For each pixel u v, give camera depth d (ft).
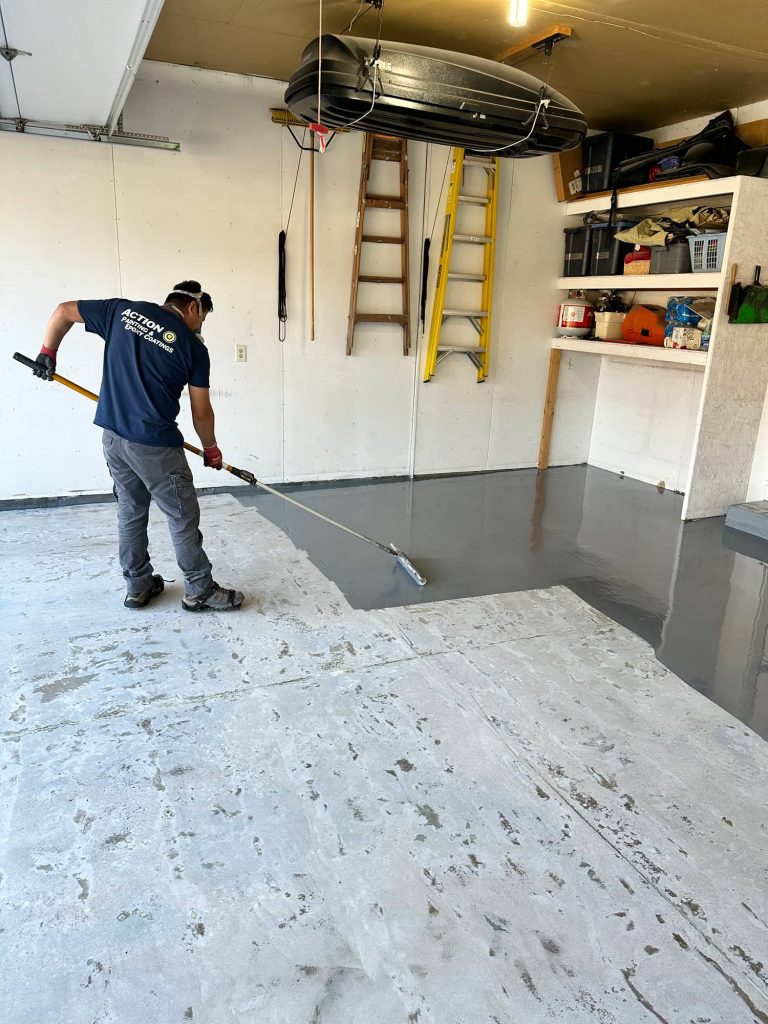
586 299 17.76
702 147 13.82
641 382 17.63
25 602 9.51
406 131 10.65
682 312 14.80
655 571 11.68
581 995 4.44
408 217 15.43
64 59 8.59
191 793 6.09
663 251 14.73
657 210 16.33
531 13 10.23
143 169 13.14
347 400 16.07
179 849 5.49
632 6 9.95
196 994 4.36
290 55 12.39
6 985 4.37
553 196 17.01
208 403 8.81
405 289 15.66
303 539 12.39
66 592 9.85
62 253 12.98
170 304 8.61
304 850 5.53
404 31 11.17
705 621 9.86
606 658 8.69
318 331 15.33
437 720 7.25
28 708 7.18
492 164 15.78
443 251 15.88
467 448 17.83
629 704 7.70
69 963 4.53
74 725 6.93
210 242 13.96
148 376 8.21
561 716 7.42
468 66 9.94
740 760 6.81
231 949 4.67
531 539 13.08
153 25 7.46
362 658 8.41
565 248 17.52
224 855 5.46
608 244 16.26
